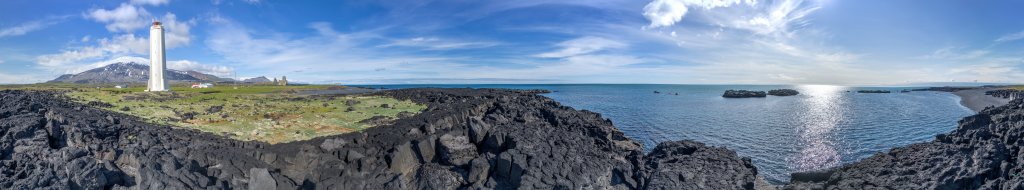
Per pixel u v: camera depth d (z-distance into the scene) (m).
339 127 43.28
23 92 58.31
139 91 81.00
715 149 42.75
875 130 69.69
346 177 29.03
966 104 126.19
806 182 38.12
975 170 31.45
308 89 137.12
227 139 34.53
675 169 36.78
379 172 30.92
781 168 45.09
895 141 59.41
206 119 45.47
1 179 26.23
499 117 51.97
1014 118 42.12
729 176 35.94
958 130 46.66
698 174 35.97
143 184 25.47
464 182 33.47
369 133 38.41
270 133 39.00
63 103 48.31
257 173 27.28
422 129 42.12
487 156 35.34
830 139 61.09
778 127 74.19
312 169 30.91
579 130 54.88
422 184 32.94
